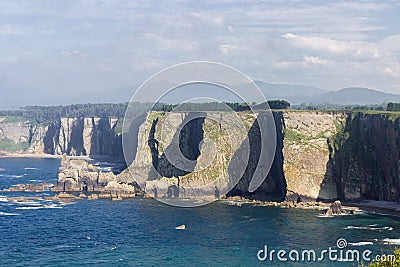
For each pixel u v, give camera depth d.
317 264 107.69
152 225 149.12
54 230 147.75
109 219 160.88
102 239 135.00
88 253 121.81
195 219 155.25
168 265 110.06
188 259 114.06
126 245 127.81
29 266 112.12
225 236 134.25
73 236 139.62
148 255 118.19
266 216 162.12
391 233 139.12
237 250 120.56
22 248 127.88
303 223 152.38
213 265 109.38
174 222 151.75
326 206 185.88
